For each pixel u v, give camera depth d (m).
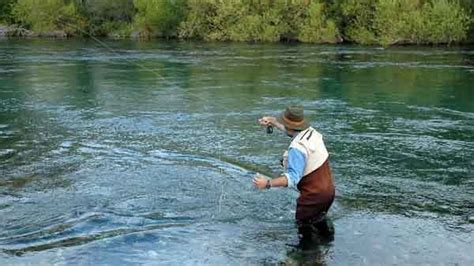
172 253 6.54
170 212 7.78
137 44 41.25
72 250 6.62
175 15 49.25
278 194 8.40
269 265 6.22
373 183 9.05
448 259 6.39
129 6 51.72
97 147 11.35
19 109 15.42
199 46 39.56
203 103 16.45
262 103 16.47
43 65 26.36
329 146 11.37
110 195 8.48
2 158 10.53
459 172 9.66
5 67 25.41
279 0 45.53
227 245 6.73
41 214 7.73
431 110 15.34
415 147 11.30
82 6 51.84
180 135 12.37
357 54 33.16
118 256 6.46
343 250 6.59
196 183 8.99
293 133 7.06
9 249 6.65
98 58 29.86
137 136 12.30
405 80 21.50
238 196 8.36
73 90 18.89
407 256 6.46
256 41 45.53
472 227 7.29
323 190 6.99
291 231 7.12
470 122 13.77
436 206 8.05
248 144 11.56
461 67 25.97
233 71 24.55
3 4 52.78
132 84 20.42
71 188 8.80
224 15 46.53
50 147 11.35
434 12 40.38
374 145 11.45
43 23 50.16
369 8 43.41
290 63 28.03
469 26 41.28
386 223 7.38
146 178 9.27
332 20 44.31
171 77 22.44
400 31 40.69
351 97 17.58
